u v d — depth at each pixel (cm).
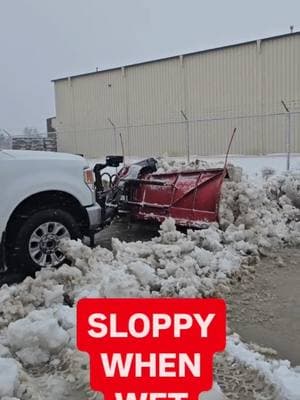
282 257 600
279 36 2278
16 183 543
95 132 2870
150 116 2780
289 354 369
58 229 566
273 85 2316
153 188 732
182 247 559
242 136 2398
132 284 428
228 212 653
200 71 2552
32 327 348
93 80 3036
